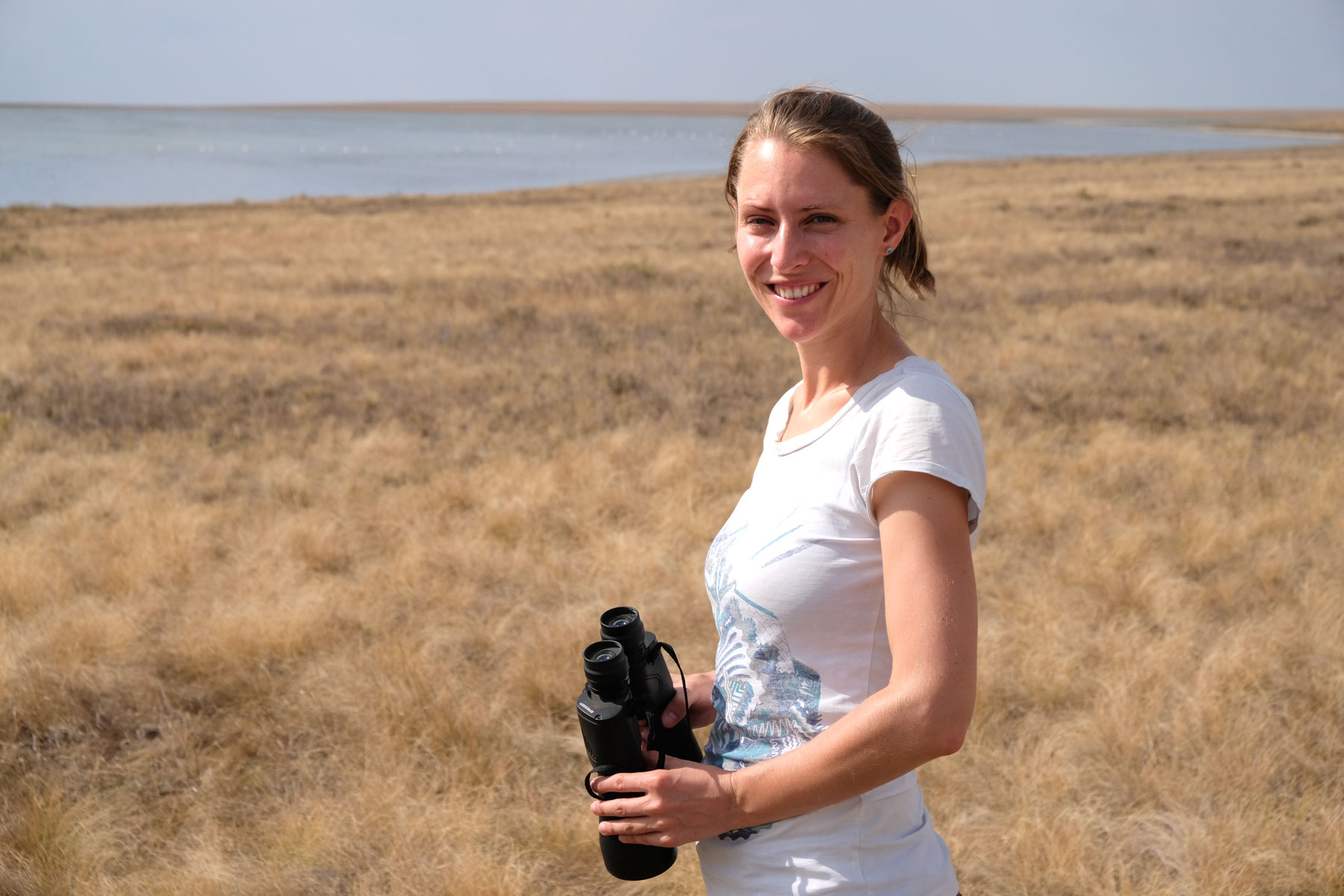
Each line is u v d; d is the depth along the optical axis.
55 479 6.44
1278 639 4.12
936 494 1.11
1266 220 21.11
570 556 5.24
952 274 14.73
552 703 3.90
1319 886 2.81
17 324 11.60
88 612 4.43
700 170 61.00
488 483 6.21
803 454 1.26
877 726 1.07
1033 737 3.59
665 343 10.59
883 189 1.23
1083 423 7.39
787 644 1.25
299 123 162.25
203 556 5.22
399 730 3.62
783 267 1.23
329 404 8.26
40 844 2.98
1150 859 3.00
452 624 4.52
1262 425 7.27
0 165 55.28
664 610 4.57
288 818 3.18
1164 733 3.57
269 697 3.92
